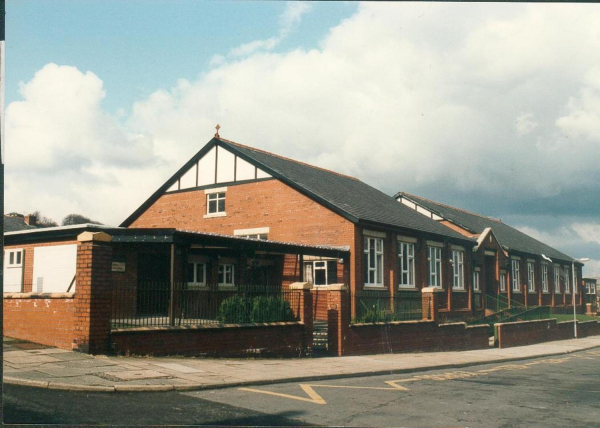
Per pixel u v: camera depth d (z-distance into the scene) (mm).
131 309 13203
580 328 37969
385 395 10523
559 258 51562
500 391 11797
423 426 7977
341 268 24078
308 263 25641
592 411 9734
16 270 20391
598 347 30688
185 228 29109
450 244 32031
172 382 9766
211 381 10234
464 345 24531
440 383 12805
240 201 27547
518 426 8234
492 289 37438
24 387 8758
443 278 30984
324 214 24984
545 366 19078
